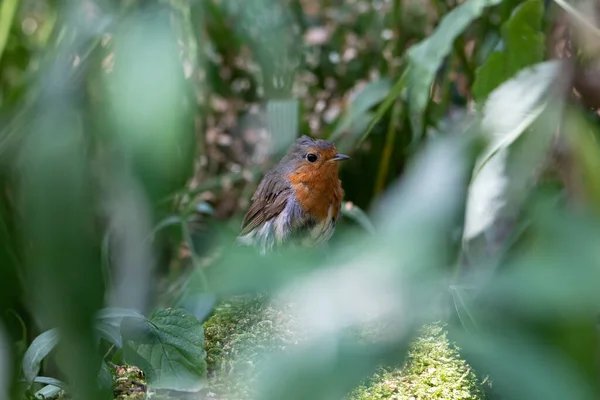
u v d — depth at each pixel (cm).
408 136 755
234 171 864
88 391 158
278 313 216
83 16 248
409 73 418
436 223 152
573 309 126
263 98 761
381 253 141
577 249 131
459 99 792
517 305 131
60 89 225
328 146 704
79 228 174
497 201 280
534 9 436
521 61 452
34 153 191
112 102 221
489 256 264
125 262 332
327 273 137
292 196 710
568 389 127
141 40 229
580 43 348
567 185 215
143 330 360
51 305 163
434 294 139
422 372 353
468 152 304
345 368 129
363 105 659
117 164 222
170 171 221
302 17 866
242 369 250
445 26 401
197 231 760
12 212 240
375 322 141
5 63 515
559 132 271
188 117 269
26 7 559
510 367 132
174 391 377
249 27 423
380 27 884
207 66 657
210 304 450
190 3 344
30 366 355
